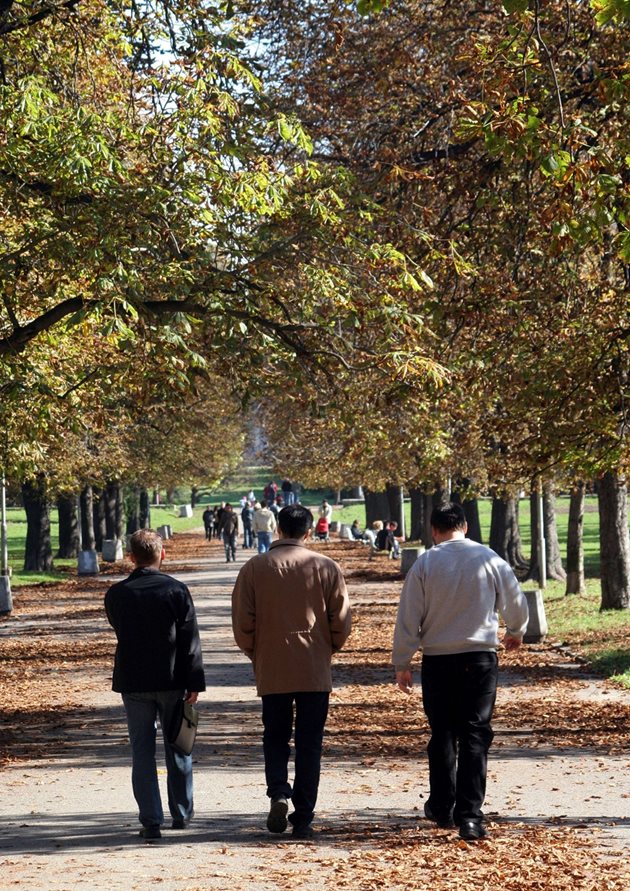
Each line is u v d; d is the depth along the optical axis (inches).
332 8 1138.0
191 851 515.8
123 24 1026.1
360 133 1224.2
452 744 552.4
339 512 6953.7
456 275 1107.9
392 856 494.9
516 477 1155.9
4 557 2748.5
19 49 1054.4
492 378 1104.8
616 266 1128.2
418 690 1152.8
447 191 1150.3
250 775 733.3
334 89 1232.8
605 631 1502.2
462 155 1162.6
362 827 563.8
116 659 551.2
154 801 546.6
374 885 443.2
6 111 896.3
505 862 480.7
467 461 2230.6
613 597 1716.3
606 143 868.0
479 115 653.9
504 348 1095.6
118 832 566.3
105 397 1221.7
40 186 940.0
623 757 778.2
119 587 550.6
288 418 2923.2
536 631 1491.1
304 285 986.7
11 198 937.5
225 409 3449.8
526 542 4151.1
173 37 1008.9
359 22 1254.9
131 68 1050.1
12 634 1811.0
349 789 678.5
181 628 549.0
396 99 1218.6
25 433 1226.6
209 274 932.0
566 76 978.7
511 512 2610.7
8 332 1098.1
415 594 537.6
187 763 571.5
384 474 2479.1
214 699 1120.8
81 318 826.8
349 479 3649.1
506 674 1238.3
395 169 1075.9
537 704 1026.7
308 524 562.6
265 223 968.9
